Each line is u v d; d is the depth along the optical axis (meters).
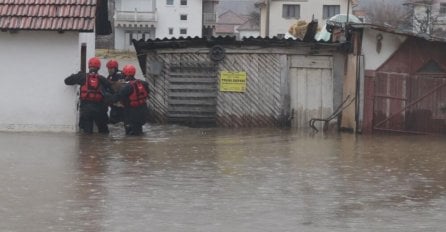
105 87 17.58
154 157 13.43
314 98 20.38
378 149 15.66
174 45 20.50
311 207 9.14
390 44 19.72
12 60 17.69
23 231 7.67
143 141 16.14
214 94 20.45
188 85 20.56
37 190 9.86
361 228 8.06
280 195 9.88
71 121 17.80
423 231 7.97
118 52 68.81
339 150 15.28
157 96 20.77
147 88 17.69
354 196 9.95
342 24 21.27
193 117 20.56
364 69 19.67
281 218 8.48
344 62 20.28
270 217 8.53
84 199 9.34
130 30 84.44
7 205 8.90
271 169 12.20
